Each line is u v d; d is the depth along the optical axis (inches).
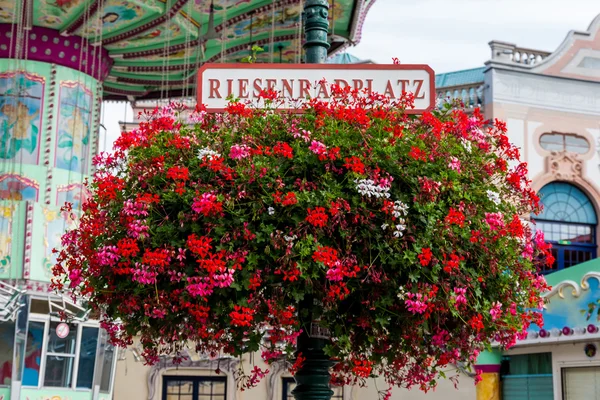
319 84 198.5
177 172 176.2
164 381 703.7
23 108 643.5
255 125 187.2
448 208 183.2
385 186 174.2
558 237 895.7
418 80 199.8
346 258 168.9
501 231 186.7
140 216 179.9
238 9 655.8
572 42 930.7
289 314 167.5
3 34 646.5
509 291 192.2
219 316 175.9
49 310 591.8
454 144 192.5
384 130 185.6
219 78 198.7
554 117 912.3
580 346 605.9
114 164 194.7
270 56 703.1
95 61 685.3
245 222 171.0
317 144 175.0
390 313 175.8
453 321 186.2
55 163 648.4
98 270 186.5
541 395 647.1
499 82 901.8
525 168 206.8
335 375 208.8
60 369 608.4
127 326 188.2
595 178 913.5
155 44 703.7
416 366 196.7
